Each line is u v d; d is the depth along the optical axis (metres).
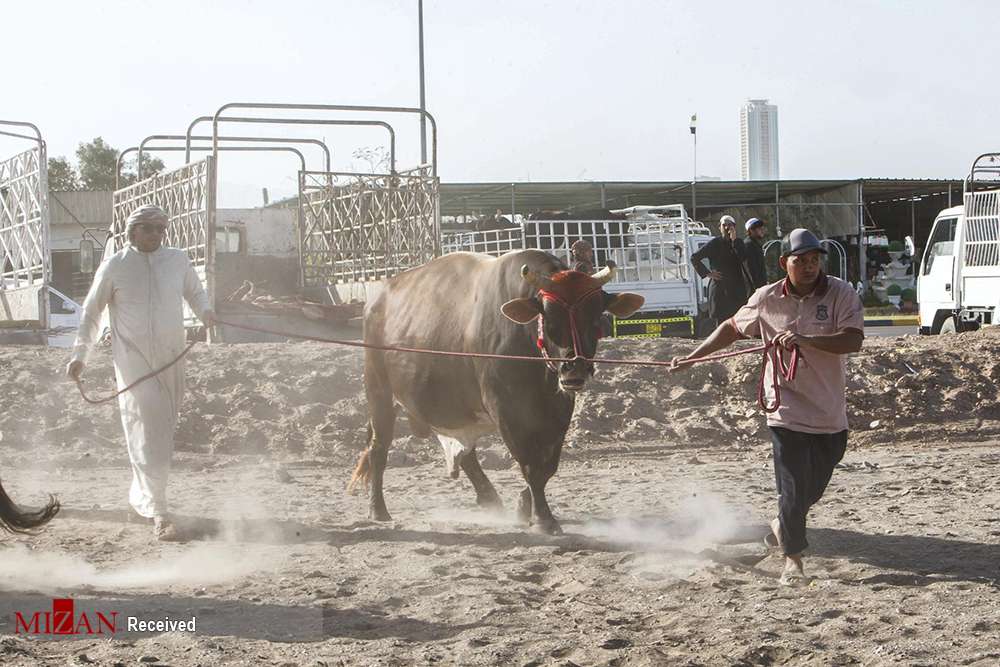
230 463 14.73
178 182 22.58
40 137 24.48
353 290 24.27
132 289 10.30
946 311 28.27
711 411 17.14
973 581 8.23
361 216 25.27
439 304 10.69
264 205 26.55
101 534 10.21
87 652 6.77
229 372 17.42
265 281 25.48
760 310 8.31
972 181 27.20
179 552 9.47
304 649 6.82
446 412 10.75
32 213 25.28
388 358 11.16
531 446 9.94
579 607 7.73
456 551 9.51
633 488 12.86
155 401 10.20
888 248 52.31
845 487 12.59
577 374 9.14
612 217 30.73
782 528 8.22
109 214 55.38
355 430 16.06
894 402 17.91
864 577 8.42
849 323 8.01
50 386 16.89
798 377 8.16
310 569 8.86
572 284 9.38
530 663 6.56
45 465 14.40
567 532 10.34
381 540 10.00
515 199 50.97
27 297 25.41
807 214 54.84
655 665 6.45
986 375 18.75
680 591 8.16
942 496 11.88
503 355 9.70
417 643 6.96
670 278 30.17
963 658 6.48
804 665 6.49
